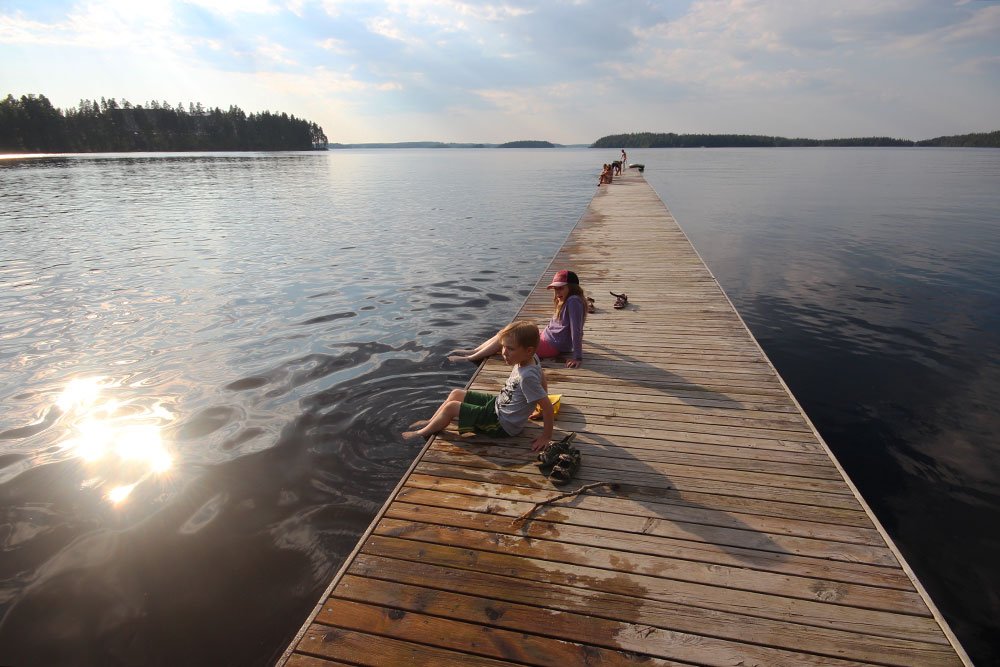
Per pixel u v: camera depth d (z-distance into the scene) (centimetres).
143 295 952
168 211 2152
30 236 1545
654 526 301
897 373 673
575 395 466
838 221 1994
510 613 244
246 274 1116
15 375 617
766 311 940
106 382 598
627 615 242
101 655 273
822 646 226
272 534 361
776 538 289
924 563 362
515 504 322
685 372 511
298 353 686
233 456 453
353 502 396
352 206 2389
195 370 632
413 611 246
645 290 811
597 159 10031
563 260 1024
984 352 737
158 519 375
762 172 5309
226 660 271
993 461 480
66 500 395
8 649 275
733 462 362
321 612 246
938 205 2452
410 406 540
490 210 2278
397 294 978
